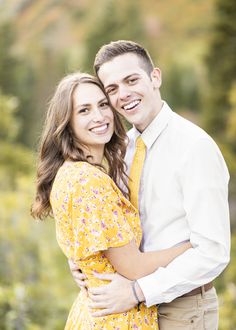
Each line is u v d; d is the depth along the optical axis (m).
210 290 2.58
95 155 2.65
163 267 2.41
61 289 5.36
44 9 35.88
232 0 13.83
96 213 2.33
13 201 6.21
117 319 2.41
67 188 2.38
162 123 2.60
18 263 5.38
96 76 2.68
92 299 2.43
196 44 30.00
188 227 2.48
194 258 2.37
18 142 21.11
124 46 2.63
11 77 22.42
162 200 2.52
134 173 2.62
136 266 2.38
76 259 2.38
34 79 24.81
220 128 13.54
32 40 33.22
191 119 23.69
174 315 2.54
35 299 4.50
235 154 12.39
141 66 2.63
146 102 2.62
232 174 9.18
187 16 32.34
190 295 2.54
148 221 2.56
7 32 23.12
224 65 13.76
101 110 2.59
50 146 2.58
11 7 36.56
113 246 2.35
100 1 34.03
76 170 2.40
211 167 2.41
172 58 27.84
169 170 2.51
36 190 2.65
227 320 4.89
